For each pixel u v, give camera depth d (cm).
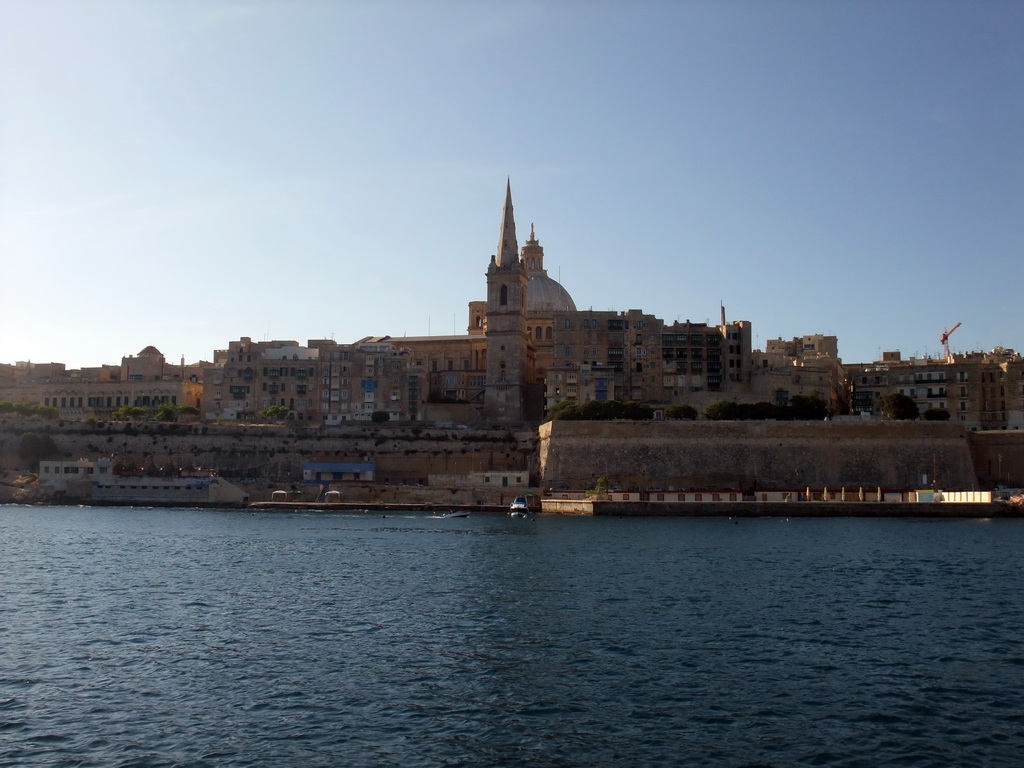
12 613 6322
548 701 4334
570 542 10694
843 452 16538
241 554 9550
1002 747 3800
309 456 18388
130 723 4047
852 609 6462
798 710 4222
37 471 18375
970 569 8419
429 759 3666
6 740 3850
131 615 6250
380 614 6262
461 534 11706
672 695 4428
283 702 4322
